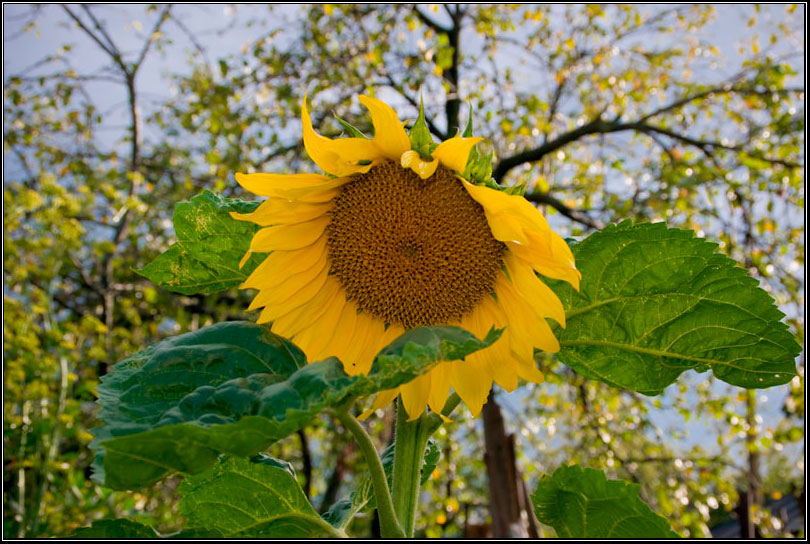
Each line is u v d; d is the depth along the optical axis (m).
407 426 1.34
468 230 1.42
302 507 1.32
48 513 5.40
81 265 8.12
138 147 8.62
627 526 1.26
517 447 8.63
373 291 1.44
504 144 8.56
